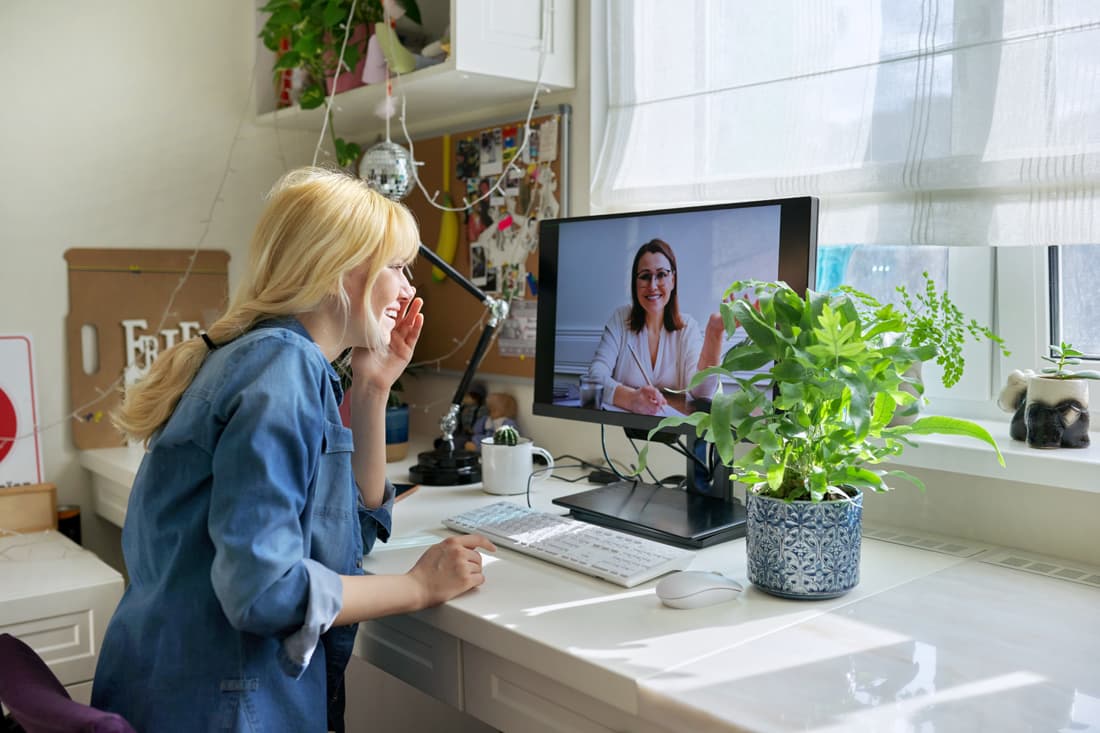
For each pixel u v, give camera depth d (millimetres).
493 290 2105
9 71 2143
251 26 2467
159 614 995
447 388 2268
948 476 1382
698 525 1366
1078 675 871
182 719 979
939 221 1425
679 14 1777
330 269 1056
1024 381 1367
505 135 2062
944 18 1401
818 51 1568
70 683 1721
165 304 2367
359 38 2084
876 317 1126
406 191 1904
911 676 872
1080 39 1264
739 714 793
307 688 1058
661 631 999
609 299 1543
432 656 1186
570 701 998
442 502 1628
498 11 1794
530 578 1195
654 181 1828
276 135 2520
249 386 964
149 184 2338
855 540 1096
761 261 1320
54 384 2227
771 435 1044
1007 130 1337
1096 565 1234
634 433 1535
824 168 1564
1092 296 1400
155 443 1034
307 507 1014
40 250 2197
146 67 2320
